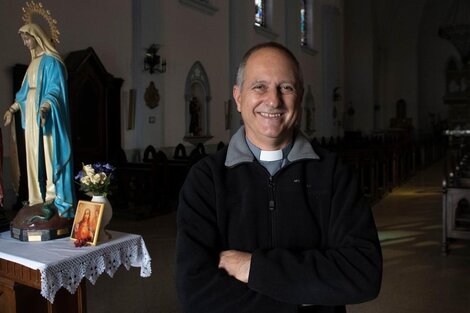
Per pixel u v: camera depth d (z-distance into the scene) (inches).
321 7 794.2
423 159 724.0
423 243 230.1
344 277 48.7
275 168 55.7
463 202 235.5
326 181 55.7
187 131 456.4
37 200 121.8
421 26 1145.4
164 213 306.3
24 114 123.0
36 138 119.3
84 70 332.8
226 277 51.3
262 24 619.2
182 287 51.9
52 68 121.0
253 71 54.8
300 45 700.7
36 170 120.8
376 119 1099.9
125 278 174.6
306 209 54.2
